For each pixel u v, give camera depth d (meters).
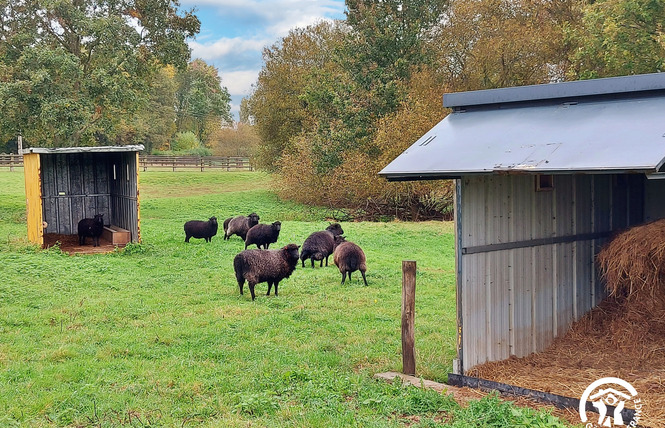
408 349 7.78
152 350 8.83
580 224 9.35
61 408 6.53
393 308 11.73
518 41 33.59
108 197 22.83
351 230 24.45
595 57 28.50
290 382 7.38
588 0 33.12
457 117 8.37
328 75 36.12
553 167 5.93
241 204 36.03
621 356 8.17
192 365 8.11
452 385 7.45
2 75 26.97
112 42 28.38
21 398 6.75
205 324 10.40
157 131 72.38
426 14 38.78
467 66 37.47
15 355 8.45
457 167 6.68
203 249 18.88
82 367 7.90
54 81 27.77
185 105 91.44
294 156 37.12
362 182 30.12
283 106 42.88
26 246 18.09
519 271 8.35
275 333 9.87
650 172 5.36
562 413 6.36
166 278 14.43
